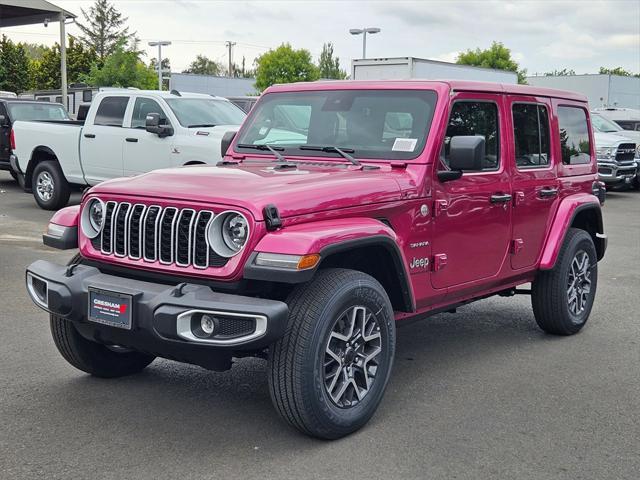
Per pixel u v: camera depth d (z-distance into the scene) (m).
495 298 7.80
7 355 5.48
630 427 4.43
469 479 3.73
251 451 3.98
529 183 5.73
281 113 5.49
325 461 3.88
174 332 3.72
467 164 4.57
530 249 5.82
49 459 3.85
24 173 13.69
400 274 4.41
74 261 4.60
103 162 12.41
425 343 6.12
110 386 4.92
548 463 3.93
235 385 4.98
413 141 4.85
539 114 5.97
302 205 3.98
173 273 4.01
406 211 4.61
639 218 14.55
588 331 6.57
